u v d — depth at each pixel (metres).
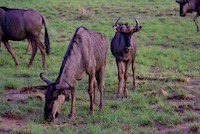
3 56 35.91
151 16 54.69
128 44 24.81
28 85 27.83
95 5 60.84
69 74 20.83
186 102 24.56
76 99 24.94
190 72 31.39
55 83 20.19
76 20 51.44
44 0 63.75
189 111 22.72
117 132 19.58
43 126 20.83
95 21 50.97
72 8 58.16
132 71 29.80
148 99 24.66
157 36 43.78
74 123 21.23
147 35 44.41
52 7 58.44
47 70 31.77
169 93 26.22
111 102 24.16
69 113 22.19
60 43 40.41
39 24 32.50
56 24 48.31
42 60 32.69
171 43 40.97
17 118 22.09
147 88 27.11
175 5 62.44
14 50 38.47
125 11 57.28
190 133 19.86
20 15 32.31
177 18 53.91
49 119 19.84
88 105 23.53
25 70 31.45
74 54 21.16
